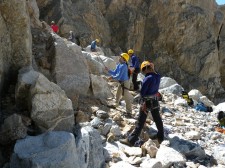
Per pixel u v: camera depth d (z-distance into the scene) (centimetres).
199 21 3250
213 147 652
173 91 1251
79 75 744
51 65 717
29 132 495
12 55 604
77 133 498
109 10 3153
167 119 823
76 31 2633
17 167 404
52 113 510
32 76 557
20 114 530
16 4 583
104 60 1236
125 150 550
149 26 3222
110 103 790
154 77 573
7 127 471
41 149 412
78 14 2795
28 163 392
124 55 740
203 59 3206
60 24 2567
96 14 2945
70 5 2780
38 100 504
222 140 712
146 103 575
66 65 722
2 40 557
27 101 545
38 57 727
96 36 2848
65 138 420
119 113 725
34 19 884
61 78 709
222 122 840
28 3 884
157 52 3173
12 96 582
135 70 1093
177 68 3156
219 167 550
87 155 461
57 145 410
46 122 503
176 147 593
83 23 2772
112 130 607
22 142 429
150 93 574
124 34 3091
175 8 3212
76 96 691
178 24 3191
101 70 1048
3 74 566
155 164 486
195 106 1116
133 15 3147
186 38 3216
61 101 521
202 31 3281
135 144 584
